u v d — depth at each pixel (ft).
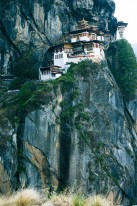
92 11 301.63
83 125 221.25
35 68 264.93
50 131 211.82
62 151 212.64
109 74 252.01
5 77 263.90
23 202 43.50
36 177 202.90
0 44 267.39
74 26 289.12
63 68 254.47
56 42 277.44
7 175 196.44
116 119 243.60
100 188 214.90
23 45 270.05
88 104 230.68
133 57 273.95
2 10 269.44
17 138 207.72
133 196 240.53
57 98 219.41
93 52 251.80
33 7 273.95
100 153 222.28
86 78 235.40
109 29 319.88
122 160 237.66
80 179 211.61
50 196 46.03
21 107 212.84
